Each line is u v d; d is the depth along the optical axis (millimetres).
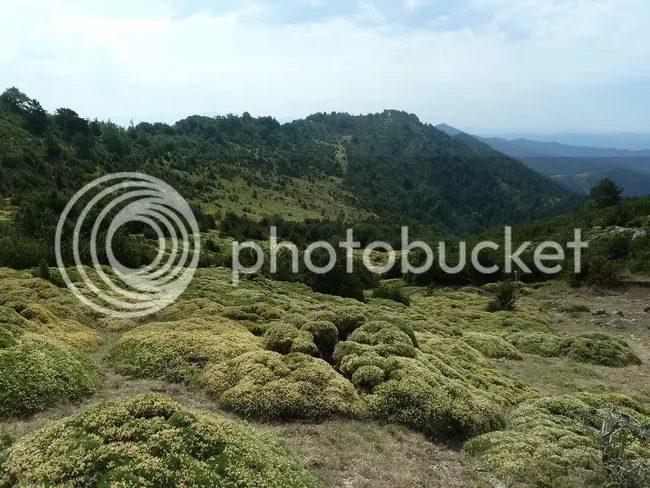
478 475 13875
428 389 17938
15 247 42875
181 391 17938
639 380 28219
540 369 29656
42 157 103250
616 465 13039
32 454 9945
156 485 9031
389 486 12562
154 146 167750
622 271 58781
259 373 17984
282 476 10719
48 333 21547
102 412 10898
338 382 17891
